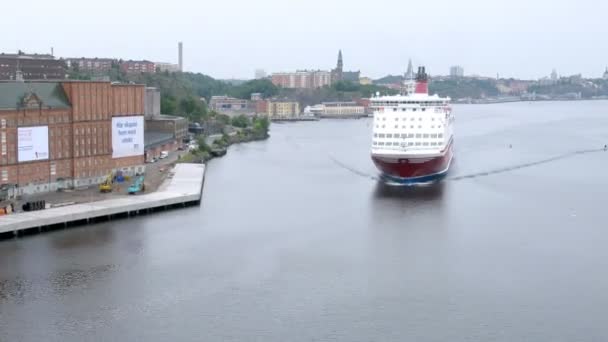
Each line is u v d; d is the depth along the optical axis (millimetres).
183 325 82438
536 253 111125
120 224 126312
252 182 178500
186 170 185250
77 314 84688
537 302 90375
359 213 138500
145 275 98438
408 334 80938
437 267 103750
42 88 145500
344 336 80250
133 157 169000
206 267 102500
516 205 146875
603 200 153500
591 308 88562
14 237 115125
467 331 81875
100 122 156500
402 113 165500
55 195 142125
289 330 81625
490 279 98625
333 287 95062
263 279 97875
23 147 138750
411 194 157750
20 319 82938
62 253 107250
